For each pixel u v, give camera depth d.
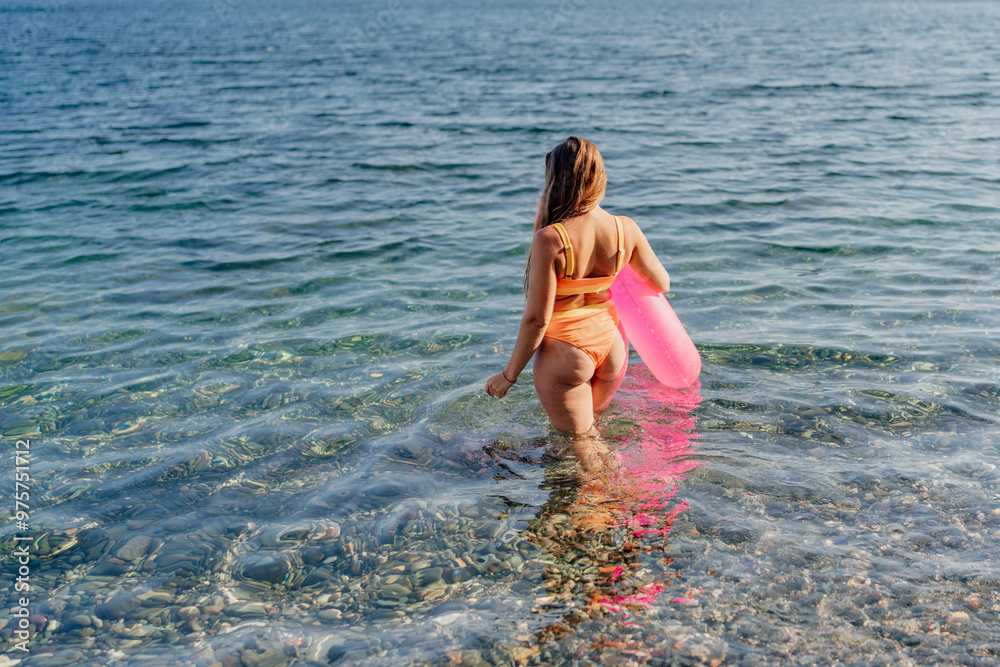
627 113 15.63
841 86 19.16
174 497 2.94
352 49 33.88
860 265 5.82
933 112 14.71
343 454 3.27
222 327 4.84
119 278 5.89
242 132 13.68
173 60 28.47
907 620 2.14
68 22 59.25
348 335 4.67
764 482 2.92
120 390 3.91
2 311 5.12
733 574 2.39
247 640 2.17
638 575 2.41
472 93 19.19
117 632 2.20
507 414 3.61
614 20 59.75
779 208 7.79
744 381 3.87
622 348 3.34
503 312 5.06
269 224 7.61
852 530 2.58
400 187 9.43
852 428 3.32
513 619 2.24
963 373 3.80
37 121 14.80
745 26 50.03
